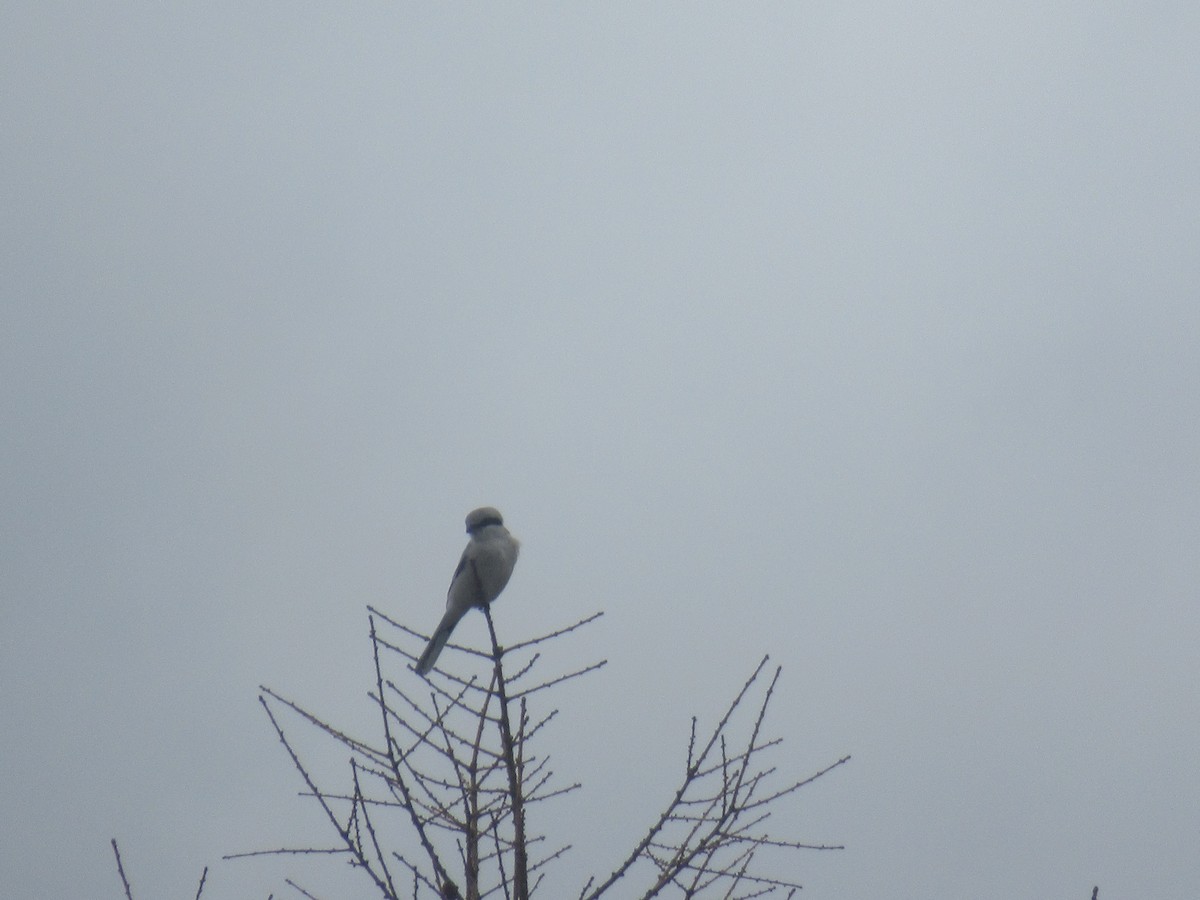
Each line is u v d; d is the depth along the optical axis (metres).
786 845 11.51
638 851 11.29
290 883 10.98
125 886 10.34
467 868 11.04
